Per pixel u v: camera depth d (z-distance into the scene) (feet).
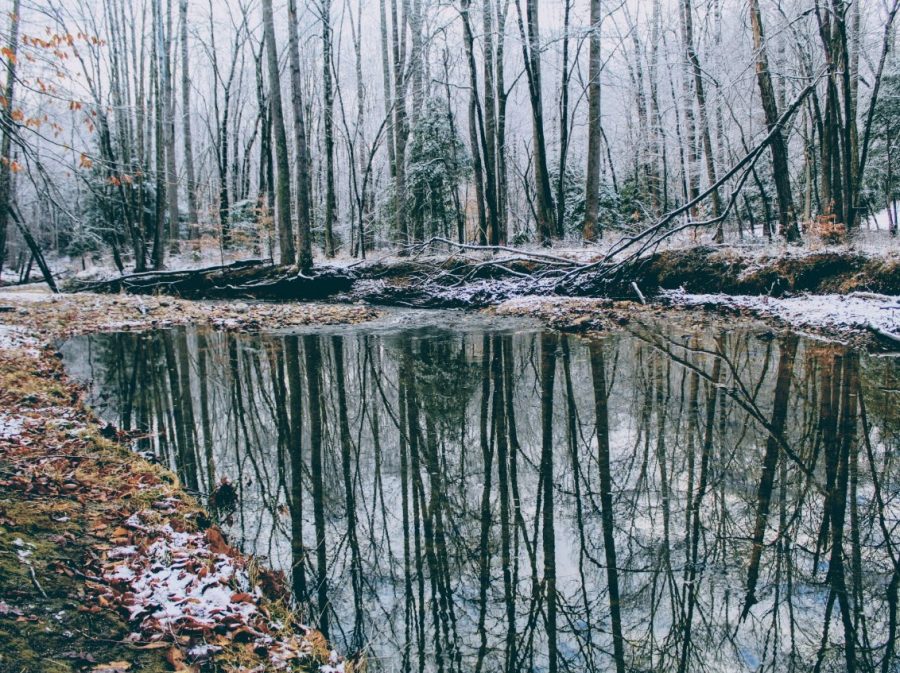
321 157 101.81
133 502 12.37
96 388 25.48
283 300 58.34
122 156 60.03
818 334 34.06
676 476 15.80
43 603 8.07
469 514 14.11
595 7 51.01
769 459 16.69
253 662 7.75
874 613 10.25
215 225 75.97
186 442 18.70
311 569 11.51
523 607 10.61
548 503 14.62
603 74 64.39
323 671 8.09
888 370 25.53
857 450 17.08
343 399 24.21
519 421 20.79
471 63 56.03
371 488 15.58
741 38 53.57
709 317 40.55
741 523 13.30
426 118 73.61
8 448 14.58
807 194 57.36
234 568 10.30
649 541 12.71
